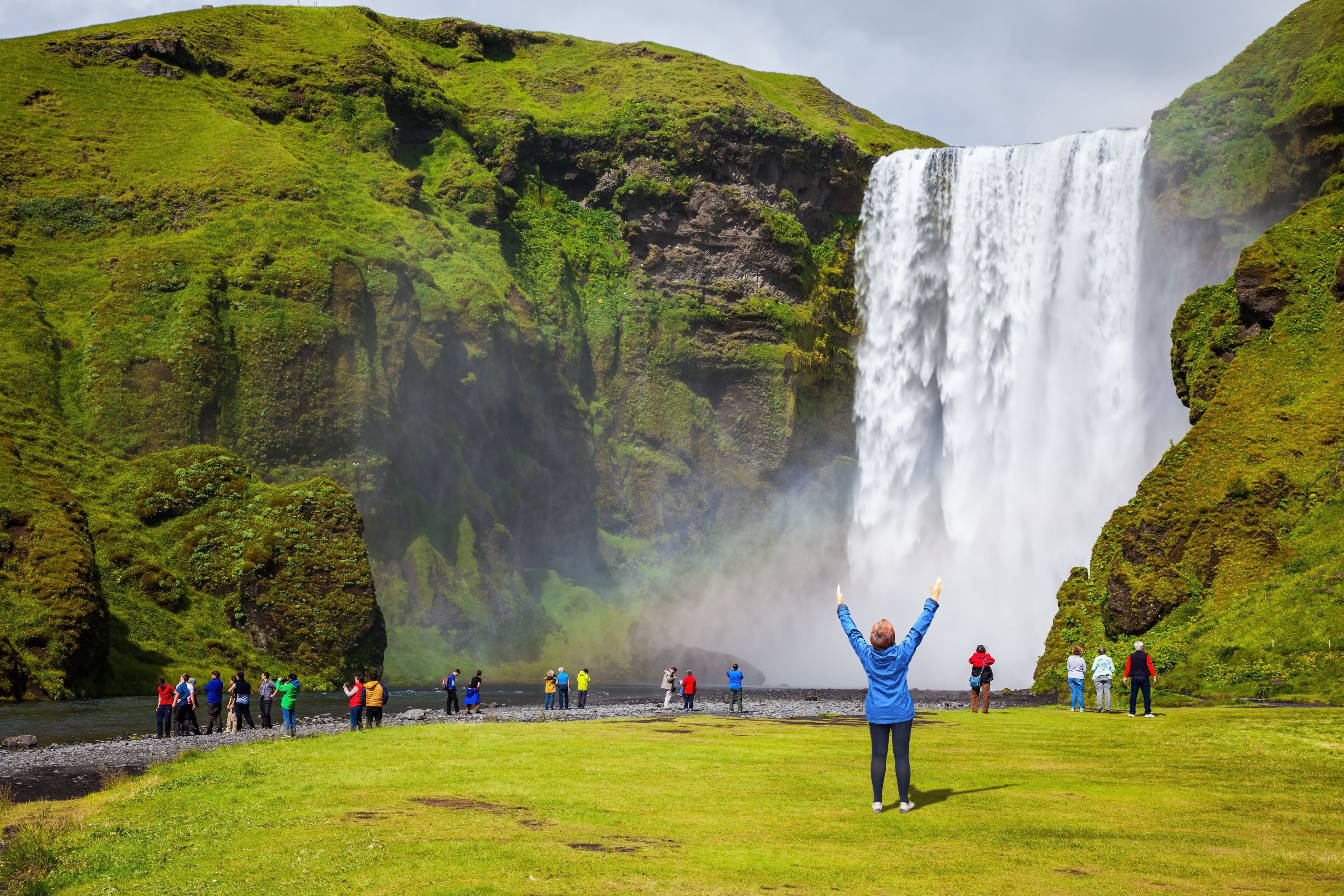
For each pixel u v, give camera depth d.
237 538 69.75
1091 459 89.75
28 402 75.00
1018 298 99.44
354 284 89.50
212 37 117.94
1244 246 79.56
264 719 38.47
